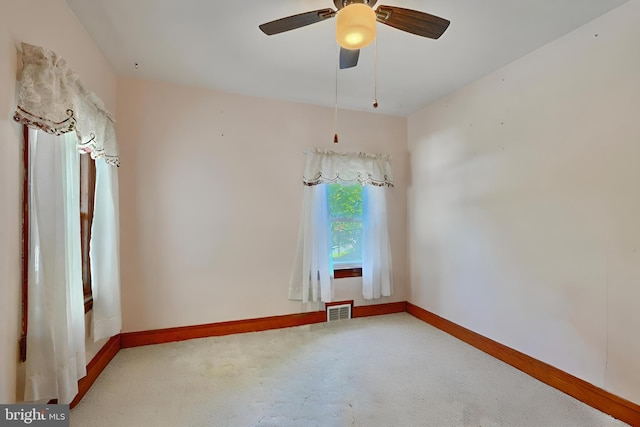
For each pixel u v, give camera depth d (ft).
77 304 5.42
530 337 7.22
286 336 9.45
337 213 11.07
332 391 6.47
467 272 9.08
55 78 4.58
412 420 5.57
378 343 8.93
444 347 8.70
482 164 8.59
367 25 4.44
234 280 9.66
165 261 8.98
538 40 6.74
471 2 5.49
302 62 7.77
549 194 6.84
